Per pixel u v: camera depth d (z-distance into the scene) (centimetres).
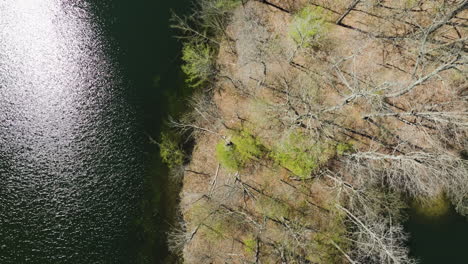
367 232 2072
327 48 2464
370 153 2198
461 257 2250
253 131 2462
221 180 2462
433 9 2366
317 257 2297
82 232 2584
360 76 2420
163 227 2525
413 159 2070
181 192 2522
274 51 2480
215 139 2497
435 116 2081
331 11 2492
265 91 2488
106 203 2595
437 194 2267
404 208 2297
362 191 2127
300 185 2392
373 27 2441
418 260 2259
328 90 2450
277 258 2325
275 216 2386
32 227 2603
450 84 2303
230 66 2536
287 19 2500
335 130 2409
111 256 2555
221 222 2427
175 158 2559
